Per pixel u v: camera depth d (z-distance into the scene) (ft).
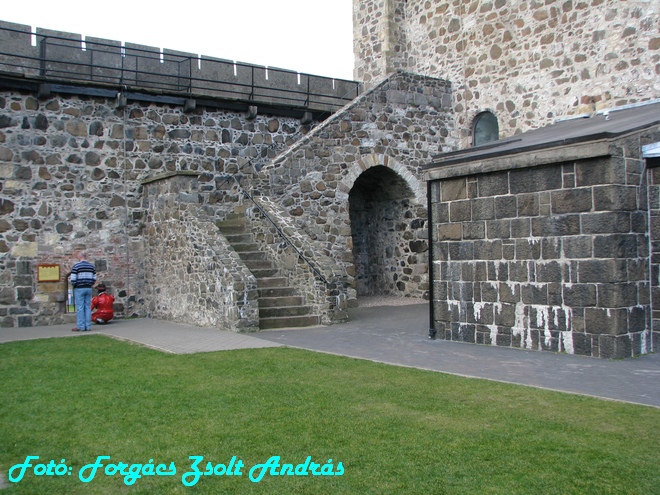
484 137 57.47
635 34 46.03
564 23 50.62
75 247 46.03
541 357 27.37
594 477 14.15
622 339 26.53
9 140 43.98
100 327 41.86
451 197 32.50
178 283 43.39
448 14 60.13
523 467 14.78
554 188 28.32
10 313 43.52
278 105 53.72
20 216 44.19
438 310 33.30
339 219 50.65
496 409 19.17
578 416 18.20
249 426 18.17
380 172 55.31
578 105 49.70
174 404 20.59
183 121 50.31
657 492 13.42
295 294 41.42
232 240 46.29
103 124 47.19
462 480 14.23
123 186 47.83
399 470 14.83
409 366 25.98
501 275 30.40
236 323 36.35
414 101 55.83
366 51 66.95
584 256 27.35
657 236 27.86
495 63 55.77
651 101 43.52
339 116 51.34
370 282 60.44
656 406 19.13
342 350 30.14
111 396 21.76
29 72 47.26
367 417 18.70
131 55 48.65
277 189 48.21
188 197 43.52
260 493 13.98
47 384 23.79
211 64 54.39
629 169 27.12
